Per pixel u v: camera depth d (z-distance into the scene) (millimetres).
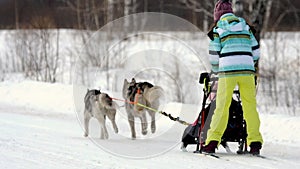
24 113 14047
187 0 25484
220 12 8359
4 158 7848
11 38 27406
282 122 11172
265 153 8766
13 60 24562
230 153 8523
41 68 22156
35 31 23281
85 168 7180
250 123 8125
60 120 12797
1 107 15180
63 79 21078
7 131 10672
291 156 8461
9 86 17500
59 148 8766
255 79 8461
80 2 29000
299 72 18438
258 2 16875
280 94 17047
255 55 8297
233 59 7992
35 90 16516
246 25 8242
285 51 20797
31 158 7871
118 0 25172
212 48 8141
